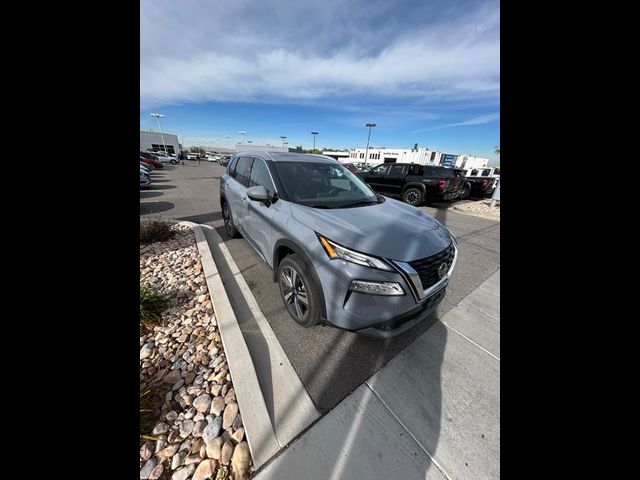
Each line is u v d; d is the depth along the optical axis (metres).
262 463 1.16
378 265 1.56
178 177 17.12
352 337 2.07
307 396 1.54
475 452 1.27
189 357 1.75
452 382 1.71
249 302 2.51
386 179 9.41
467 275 3.56
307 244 1.82
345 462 1.19
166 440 1.23
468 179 11.79
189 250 3.66
